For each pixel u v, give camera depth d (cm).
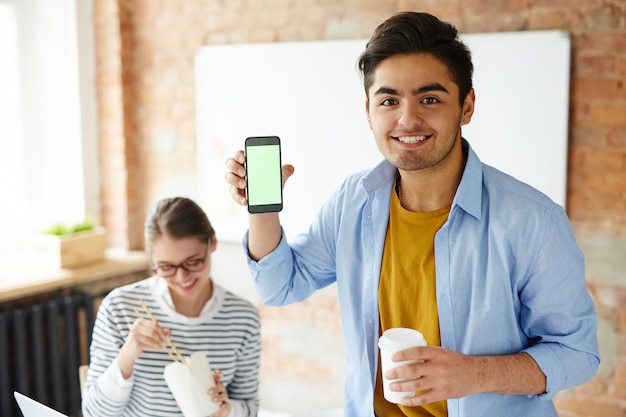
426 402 127
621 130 274
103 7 377
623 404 285
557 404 297
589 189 283
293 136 339
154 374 192
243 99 351
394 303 149
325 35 330
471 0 296
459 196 142
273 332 361
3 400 317
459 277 142
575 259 137
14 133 376
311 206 338
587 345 139
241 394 204
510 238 138
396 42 133
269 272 155
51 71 380
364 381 154
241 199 150
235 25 353
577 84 280
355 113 322
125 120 383
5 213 376
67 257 346
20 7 373
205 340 197
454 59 134
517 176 293
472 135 299
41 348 331
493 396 141
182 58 370
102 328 198
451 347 143
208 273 198
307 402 357
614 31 271
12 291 313
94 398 188
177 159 379
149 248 194
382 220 152
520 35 285
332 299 344
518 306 143
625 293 281
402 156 136
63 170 386
